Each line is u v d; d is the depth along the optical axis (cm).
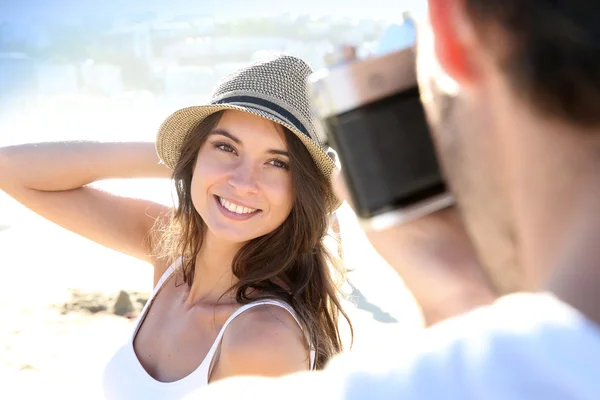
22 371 540
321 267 268
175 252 286
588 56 48
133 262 797
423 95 66
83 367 550
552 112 50
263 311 244
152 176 325
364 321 517
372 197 71
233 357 236
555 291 52
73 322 631
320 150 249
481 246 62
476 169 59
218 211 258
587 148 51
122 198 321
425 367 52
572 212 52
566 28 48
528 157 53
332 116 71
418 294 71
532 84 50
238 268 262
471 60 56
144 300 682
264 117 251
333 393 54
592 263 51
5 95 1912
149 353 273
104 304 673
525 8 50
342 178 73
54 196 320
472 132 58
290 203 258
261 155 254
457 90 60
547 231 54
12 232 910
